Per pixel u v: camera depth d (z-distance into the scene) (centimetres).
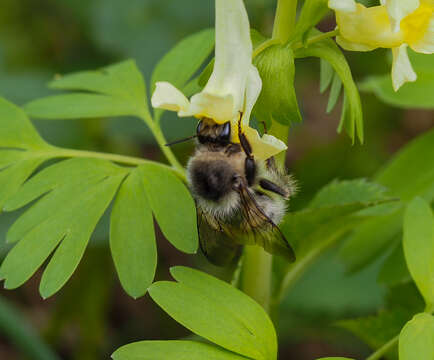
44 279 21
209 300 20
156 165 22
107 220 26
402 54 21
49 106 23
